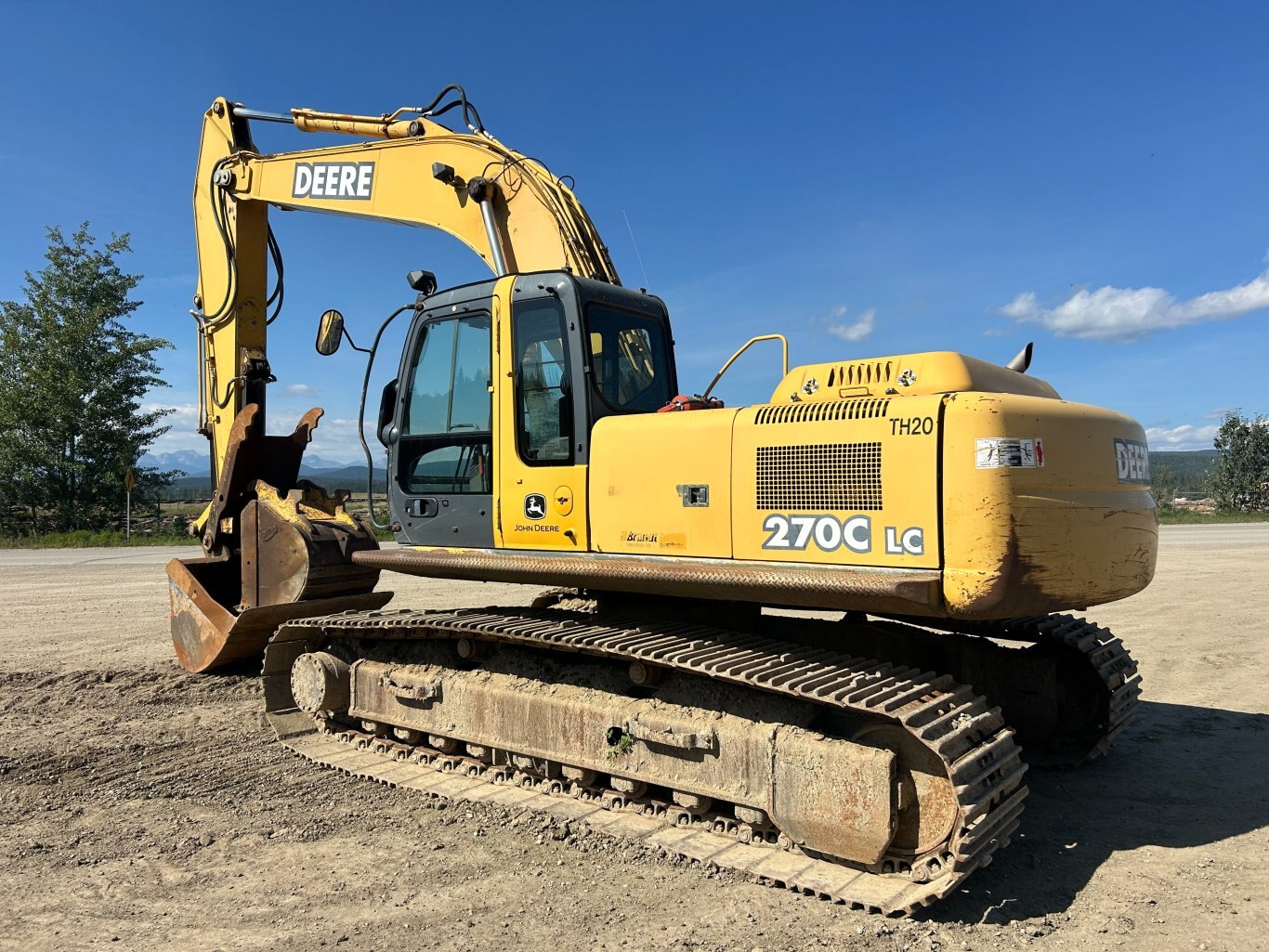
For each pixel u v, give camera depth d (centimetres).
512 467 514
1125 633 979
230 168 816
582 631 488
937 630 622
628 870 407
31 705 699
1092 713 562
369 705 591
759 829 426
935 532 379
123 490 2803
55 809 487
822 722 423
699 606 557
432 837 449
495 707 522
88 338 2762
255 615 691
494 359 524
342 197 757
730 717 436
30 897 379
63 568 1744
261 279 842
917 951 333
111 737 621
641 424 473
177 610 805
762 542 429
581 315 497
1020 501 371
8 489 2705
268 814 482
